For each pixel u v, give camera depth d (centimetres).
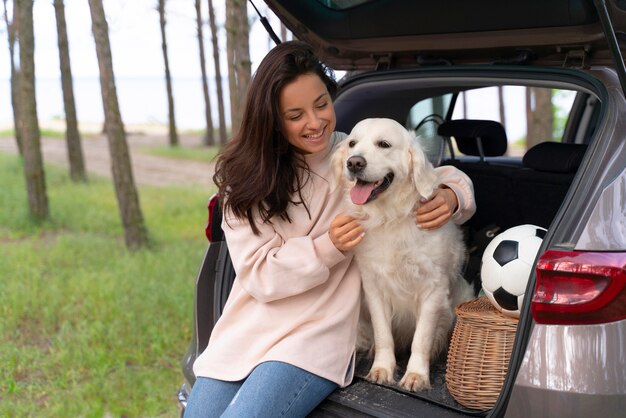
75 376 386
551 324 168
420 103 336
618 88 200
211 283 262
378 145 230
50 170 1504
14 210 966
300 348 218
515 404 172
